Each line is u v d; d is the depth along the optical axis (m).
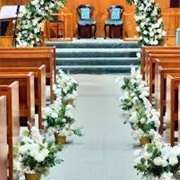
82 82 11.20
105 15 15.47
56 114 5.74
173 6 14.71
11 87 4.41
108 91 9.82
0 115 3.88
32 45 10.06
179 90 4.88
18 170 4.30
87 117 7.31
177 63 6.91
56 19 14.70
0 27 14.17
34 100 5.98
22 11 10.03
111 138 6.06
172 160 4.10
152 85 7.71
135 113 5.66
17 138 4.78
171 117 5.27
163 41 10.38
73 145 5.75
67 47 13.59
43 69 6.66
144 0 10.16
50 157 4.36
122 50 13.23
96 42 13.62
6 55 8.30
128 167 4.94
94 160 5.18
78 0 15.38
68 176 4.66
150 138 5.52
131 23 15.05
